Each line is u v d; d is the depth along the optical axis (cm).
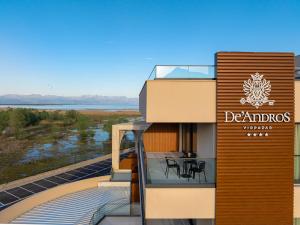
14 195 2664
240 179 981
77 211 1841
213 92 981
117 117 11338
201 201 972
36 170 4100
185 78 1002
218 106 972
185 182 1001
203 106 977
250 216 984
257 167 985
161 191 962
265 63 980
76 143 7131
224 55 976
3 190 2833
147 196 961
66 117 9888
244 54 977
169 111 968
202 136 1350
